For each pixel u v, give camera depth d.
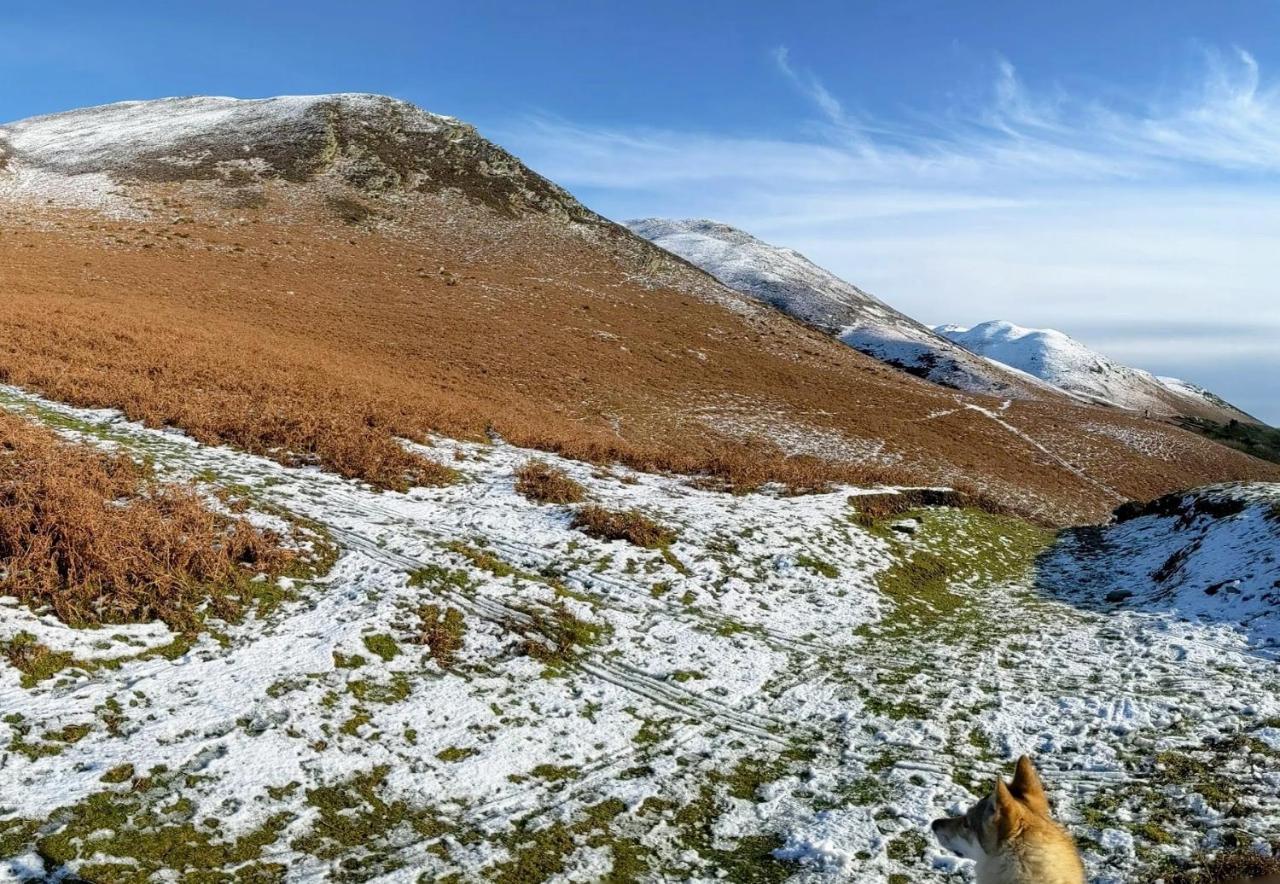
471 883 6.20
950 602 15.61
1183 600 14.63
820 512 18.83
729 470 22.42
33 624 8.67
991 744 9.12
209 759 7.25
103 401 17.75
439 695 9.08
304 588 11.10
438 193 92.00
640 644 11.34
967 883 6.54
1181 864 6.50
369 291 56.59
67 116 112.75
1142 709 9.82
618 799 7.62
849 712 9.95
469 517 15.03
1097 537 22.44
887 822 7.43
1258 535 16.05
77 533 9.94
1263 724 9.16
